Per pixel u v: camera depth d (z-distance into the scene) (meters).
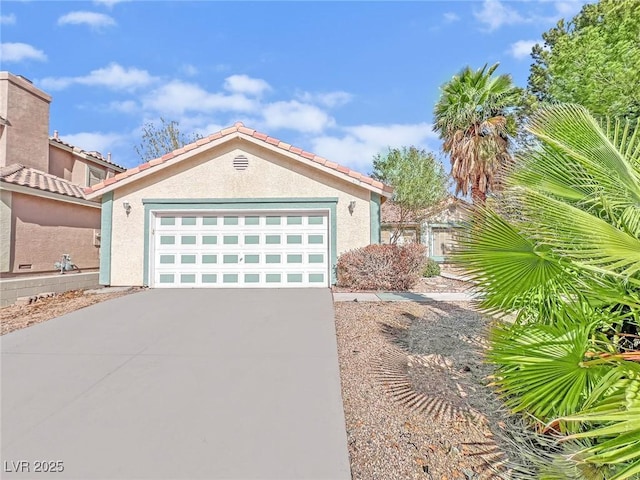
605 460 2.18
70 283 13.26
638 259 2.65
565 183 3.84
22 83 14.70
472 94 15.16
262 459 3.30
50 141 16.45
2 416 4.02
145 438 3.62
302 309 8.67
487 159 14.34
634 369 2.62
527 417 3.62
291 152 12.00
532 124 4.12
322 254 12.22
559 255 3.15
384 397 4.44
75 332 6.95
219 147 12.28
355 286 11.38
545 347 3.04
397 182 21.22
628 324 3.40
